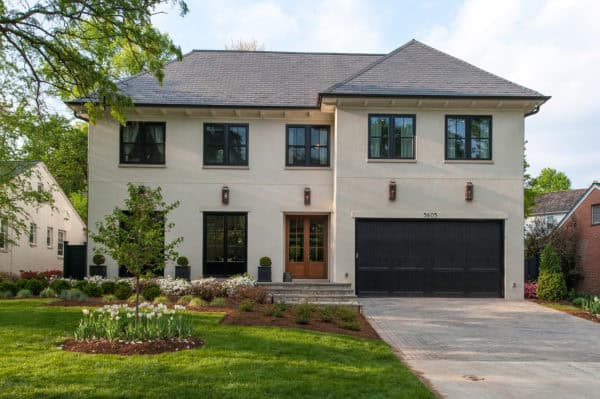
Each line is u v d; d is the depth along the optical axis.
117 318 9.20
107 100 10.88
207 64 21.55
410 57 19.97
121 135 18.86
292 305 14.20
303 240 19.73
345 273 18.00
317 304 14.88
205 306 13.81
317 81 20.72
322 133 19.45
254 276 18.84
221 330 10.34
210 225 19.00
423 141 18.33
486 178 18.39
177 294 15.61
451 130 18.47
